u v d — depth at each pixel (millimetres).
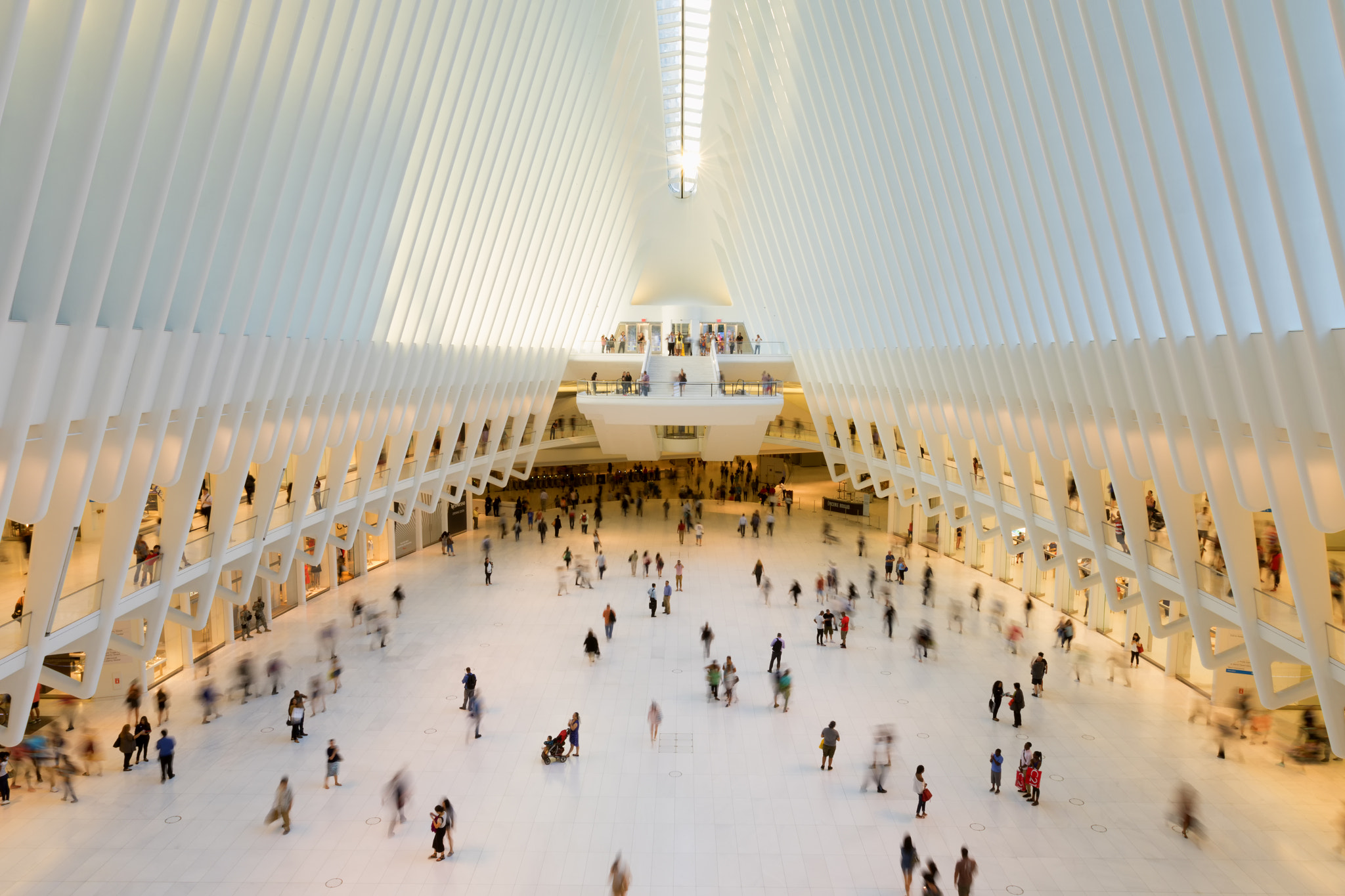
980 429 17844
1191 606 12242
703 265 34656
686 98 27703
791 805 11648
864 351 21828
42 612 9273
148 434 9656
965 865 9383
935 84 12531
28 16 5812
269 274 11125
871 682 16062
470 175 16062
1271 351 7820
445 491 27844
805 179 20750
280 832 10875
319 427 15422
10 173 6027
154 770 12516
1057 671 16672
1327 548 13859
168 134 7715
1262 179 7262
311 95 10203
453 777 12391
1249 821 11250
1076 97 9086
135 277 8094
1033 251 11938
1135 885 9859
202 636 17297
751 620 19734
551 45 16594
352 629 19062
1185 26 7344
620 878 9242
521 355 23641
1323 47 5867
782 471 41688
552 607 20734
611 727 14078
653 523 31109
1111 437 12672
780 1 18062
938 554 26547
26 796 11719
